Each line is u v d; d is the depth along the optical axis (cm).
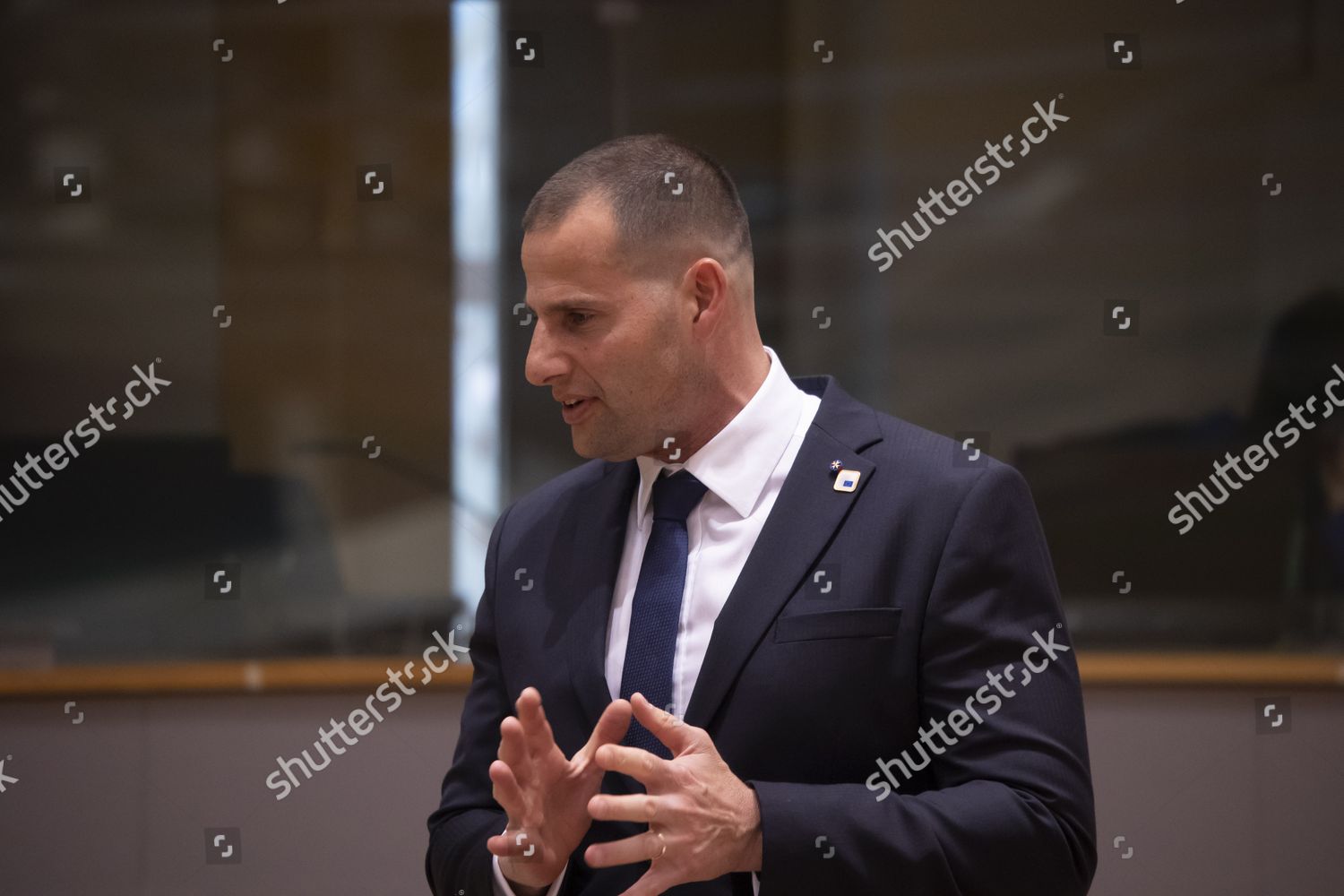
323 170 941
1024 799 390
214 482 913
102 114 942
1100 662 821
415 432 924
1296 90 904
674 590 437
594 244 420
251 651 889
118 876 825
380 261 936
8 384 920
